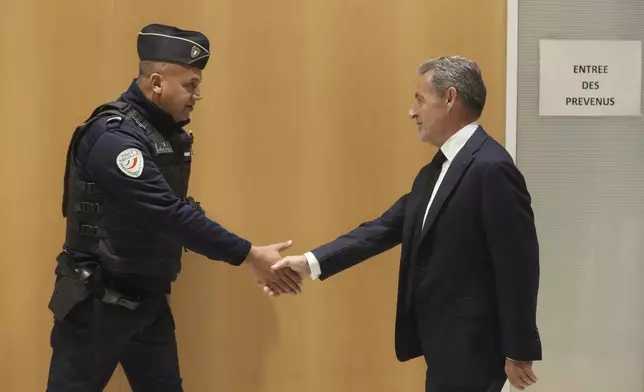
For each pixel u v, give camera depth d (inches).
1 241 89.5
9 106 88.3
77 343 70.3
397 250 93.0
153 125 72.8
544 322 96.1
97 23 88.2
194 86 74.2
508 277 61.0
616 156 94.7
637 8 93.6
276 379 93.2
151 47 72.1
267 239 91.3
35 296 90.4
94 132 69.4
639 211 95.4
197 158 90.0
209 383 92.7
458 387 64.4
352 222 91.7
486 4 90.8
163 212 68.0
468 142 65.4
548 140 94.4
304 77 90.2
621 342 96.5
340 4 89.9
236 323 92.5
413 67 90.7
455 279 63.7
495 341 63.8
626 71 94.0
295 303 92.8
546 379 96.5
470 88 65.6
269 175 90.8
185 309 91.9
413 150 91.4
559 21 93.3
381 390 94.0
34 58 88.0
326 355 93.4
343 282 93.0
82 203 70.0
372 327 93.5
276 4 89.4
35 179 89.2
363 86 90.7
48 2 87.7
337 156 91.1
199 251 70.5
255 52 89.7
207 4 88.7
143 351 77.5
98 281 69.7
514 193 61.8
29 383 91.0
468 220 63.2
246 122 90.2
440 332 64.4
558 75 93.5
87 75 88.5
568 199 95.0
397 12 90.2
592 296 96.0
